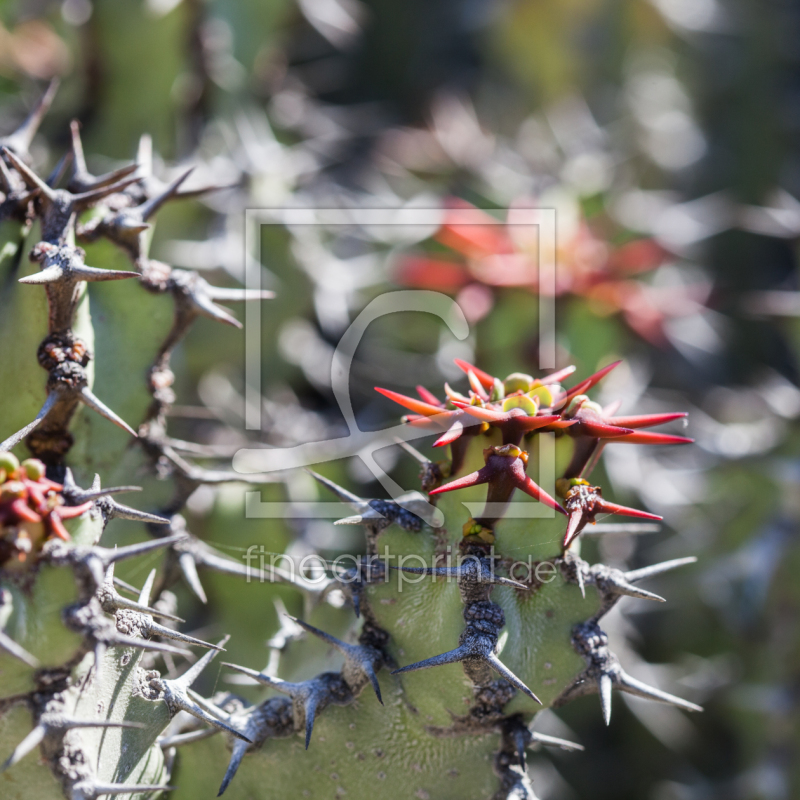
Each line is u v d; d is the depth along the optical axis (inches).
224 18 37.5
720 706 37.6
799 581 36.0
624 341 36.9
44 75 41.2
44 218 31.4
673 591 39.1
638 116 53.8
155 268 32.0
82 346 31.3
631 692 30.9
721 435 40.6
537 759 35.9
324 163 44.6
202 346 36.8
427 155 48.8
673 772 38.4
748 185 57.6
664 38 54.7
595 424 30.4
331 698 31.1
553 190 41.9
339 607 32.1
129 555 30.2
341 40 46.9
